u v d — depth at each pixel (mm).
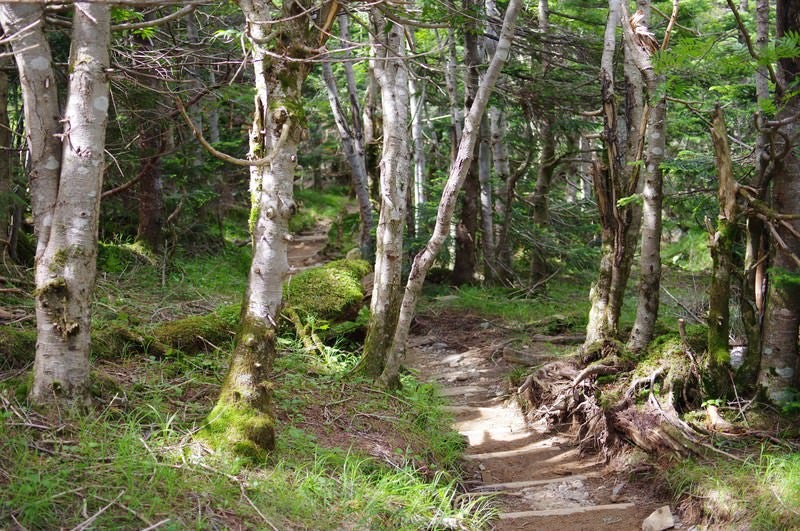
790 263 5391
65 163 3953
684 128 8320
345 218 18625
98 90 3924
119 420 4285
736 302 7082
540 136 13562
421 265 6172
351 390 6207
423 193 13836
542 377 7062
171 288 9539
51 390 4059
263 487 3941
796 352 5496
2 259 7309
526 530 4801
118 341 5812
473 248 12680
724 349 5773
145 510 3438
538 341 9383
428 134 16750
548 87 10516
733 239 5699
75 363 4105
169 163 11047
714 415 5520
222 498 3730
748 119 8148
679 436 5363
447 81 11750
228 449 4195
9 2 2490
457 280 12648
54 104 3990
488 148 12656
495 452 6234
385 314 6668
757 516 4297
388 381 6453
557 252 13406
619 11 6809
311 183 28734
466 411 7219
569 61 11180
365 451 5035
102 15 3893
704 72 7430
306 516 3826
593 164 6891
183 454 4051
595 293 7066
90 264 4090
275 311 4520
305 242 20500
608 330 6906
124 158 8898
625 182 6688
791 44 4832
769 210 5328
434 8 6523
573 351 8320
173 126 8250
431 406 6574
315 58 4449
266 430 4332
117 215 12070
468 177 12500
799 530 4074
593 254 13375
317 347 7301
